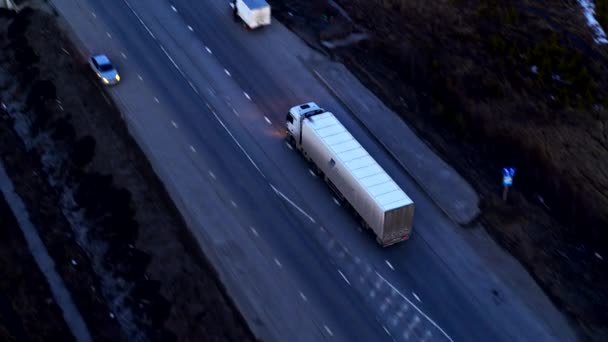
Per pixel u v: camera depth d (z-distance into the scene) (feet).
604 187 191.11
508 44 233.55
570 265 173.99
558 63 225.15
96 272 171.32
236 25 245.45
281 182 191.01
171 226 178.19
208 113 211.20
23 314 161.07
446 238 178.91
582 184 191.52
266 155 198.49
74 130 205.77
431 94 219.61
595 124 205.77
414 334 157.89
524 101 213.87
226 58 231.71
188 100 215.31
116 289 167.22
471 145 204.03
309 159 195.21
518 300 165.89
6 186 193.36
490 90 218.18
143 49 233.76
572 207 187.21
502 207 186.29
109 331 158.51
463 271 171.53
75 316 161.68
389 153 200.44
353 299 164.25
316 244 175.83
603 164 196.03
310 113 193.16
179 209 182.60
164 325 157.58
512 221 183.11
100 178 190.90
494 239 179.11
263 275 168.35
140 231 176.86
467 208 185.98
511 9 244.22
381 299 164.55
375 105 215.31
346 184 177.99
